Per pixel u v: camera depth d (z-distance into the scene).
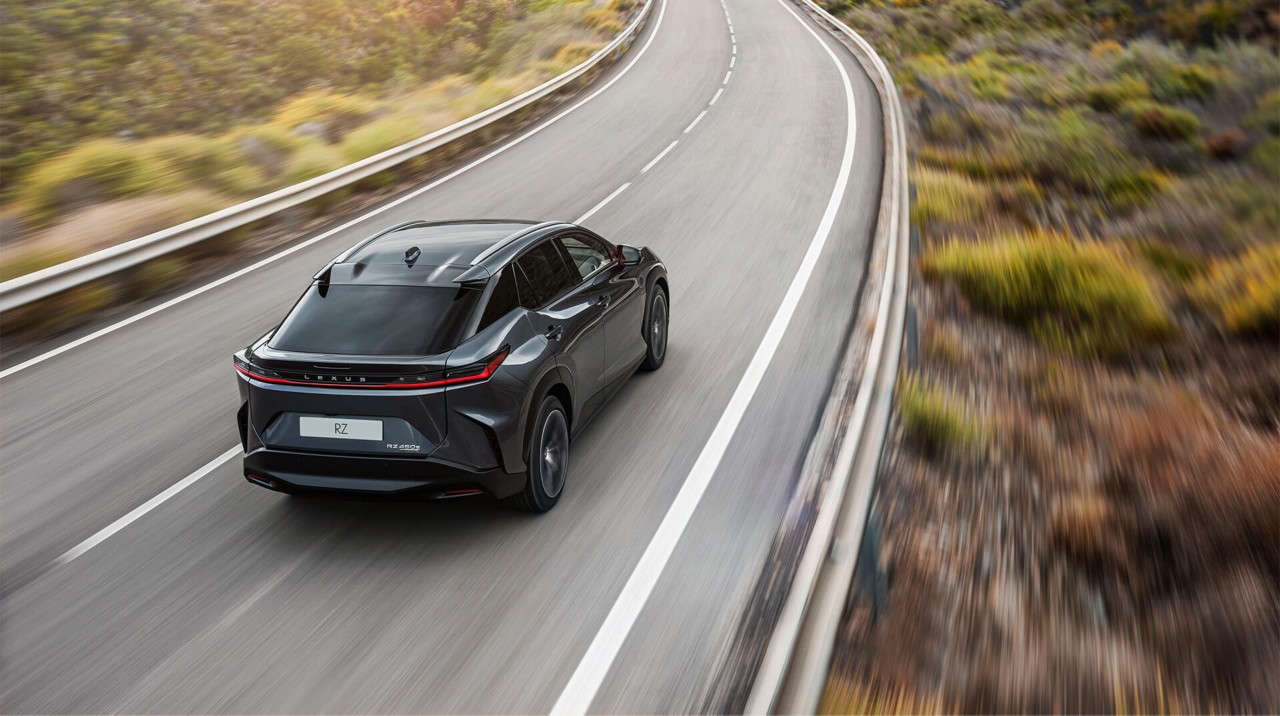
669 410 6.63
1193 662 4.58
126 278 9.61
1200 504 5.99
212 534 5.01
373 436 4.50
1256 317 9.61
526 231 5.76
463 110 20.28
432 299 4.82
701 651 3.99
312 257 11.10
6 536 5.02
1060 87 23.98
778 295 9.34
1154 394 8.07
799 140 17.59
